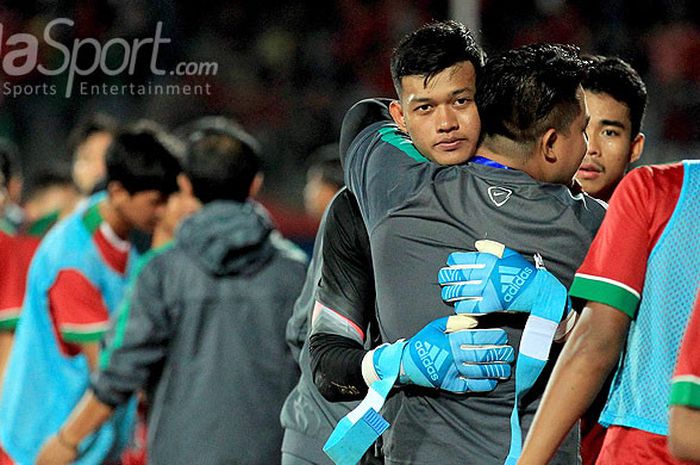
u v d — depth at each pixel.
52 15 37.03
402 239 7.50
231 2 40.72
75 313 12.77
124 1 37.06
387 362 7.36
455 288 7.27
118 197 12.78
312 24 41.91
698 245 6.63
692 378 5.53
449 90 7.52
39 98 35.62
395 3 41.94
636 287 6.72
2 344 13.73
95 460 12.91
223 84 38.69
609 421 7.00
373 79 40.56
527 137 7.42
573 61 7.55
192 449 10.87
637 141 10.30
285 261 11.34
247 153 11.38
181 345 10.96
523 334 7.13
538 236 7.34
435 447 7.47
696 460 5.56
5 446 12.94
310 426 8.98
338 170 18.48
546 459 6.58
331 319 7.94
